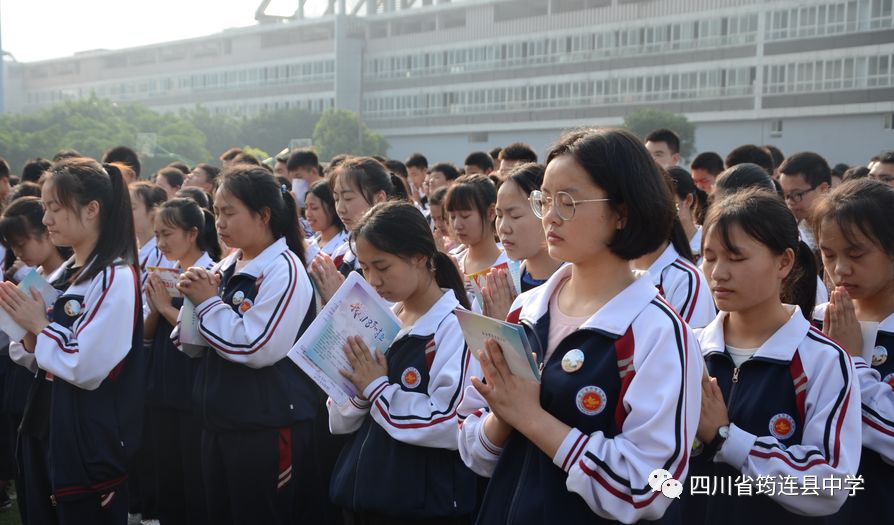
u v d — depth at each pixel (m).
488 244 4.57
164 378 4.59
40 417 3.73
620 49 41.97
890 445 2.75
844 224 2.86
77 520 3.62
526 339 1.98
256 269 3.87
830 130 35.53
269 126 50.00
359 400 3.12
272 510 3.85
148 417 4.85
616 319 2.02
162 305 4.53
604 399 2.01
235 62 60.09
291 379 3.91
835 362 2.50
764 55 36.81
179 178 7.98
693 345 2.02
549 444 2.01
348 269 4.95
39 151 36.97
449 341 3.09
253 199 3.88
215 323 3.71
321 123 43.91
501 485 2.22
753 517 2.55
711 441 2.47
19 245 4.54
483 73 48.09
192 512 4.53
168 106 64.06
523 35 46.19
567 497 2.07
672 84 40.06
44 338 3.49
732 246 2.54
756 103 37.16
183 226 4.88
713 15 38.34
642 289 2.05
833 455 2.40
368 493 3.10
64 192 3.61
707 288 3.72
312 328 3.01
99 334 3.52
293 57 56.84
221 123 49.38
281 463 3.86
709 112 38.72
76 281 3.62
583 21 43.44
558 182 2.03
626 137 2.03
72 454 3.56
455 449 3.08
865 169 6.44
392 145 53.19
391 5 54.56
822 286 3.84
